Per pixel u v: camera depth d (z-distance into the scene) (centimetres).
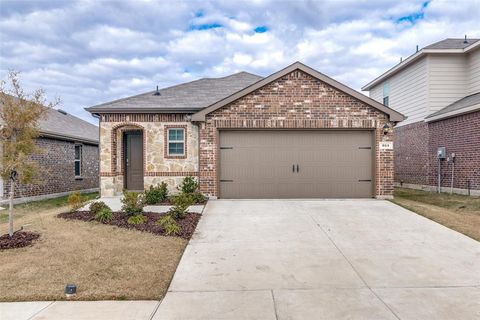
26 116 653
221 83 1488
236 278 499
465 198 1171
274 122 1115
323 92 1116
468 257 585
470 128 1245
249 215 895
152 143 1191
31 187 1330
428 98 1494
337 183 1135
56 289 447
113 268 521
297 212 927
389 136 1116
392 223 813
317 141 1136
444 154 1383
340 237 705
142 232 721
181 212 840
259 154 1138
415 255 595
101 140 1198
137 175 1301
